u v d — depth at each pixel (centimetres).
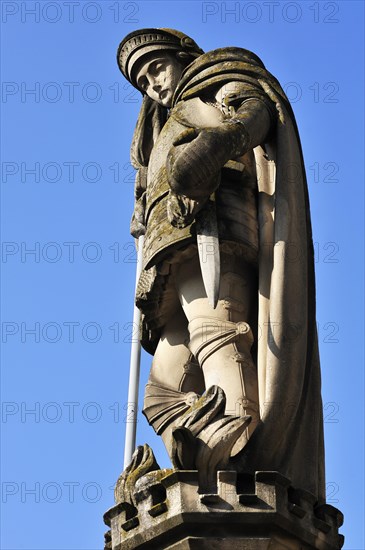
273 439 1984
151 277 2167
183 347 2188
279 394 2005
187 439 1897
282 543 1895
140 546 1909
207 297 2111
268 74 2234
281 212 2131
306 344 2075
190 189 2042
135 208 2419
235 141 2062
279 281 2080
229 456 1944
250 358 2091
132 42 2367
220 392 1956
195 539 1859
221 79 2231
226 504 1873
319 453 2075
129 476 1973
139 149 2431
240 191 2172
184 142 2056
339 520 1986
